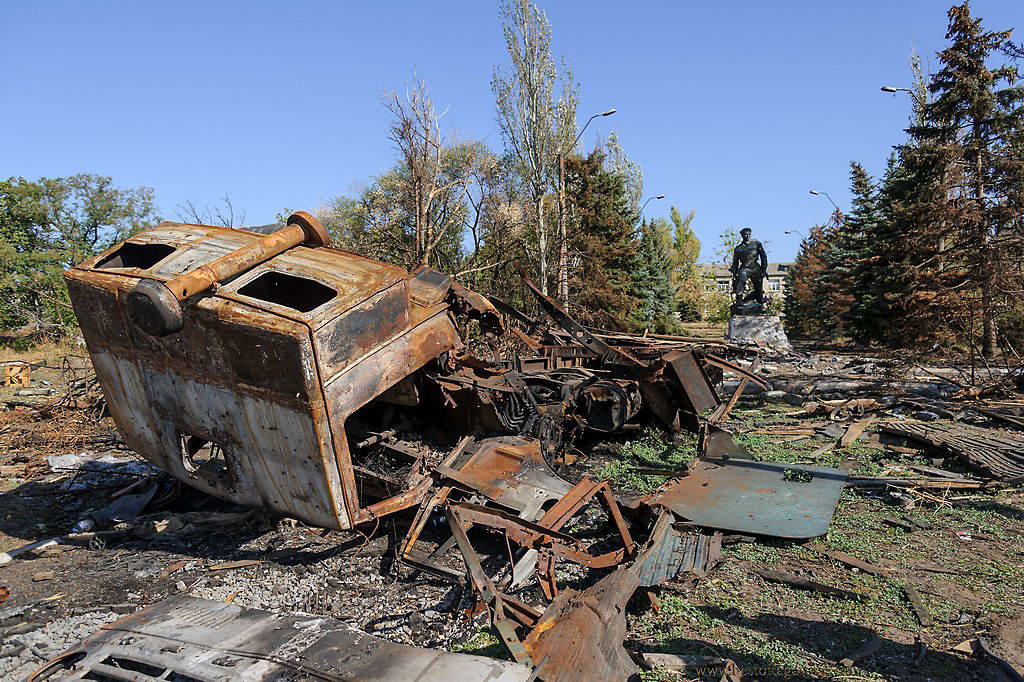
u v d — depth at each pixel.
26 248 37.72
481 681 3.12
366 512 5.48
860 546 5.92
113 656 3.57
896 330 22.78
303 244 6.20
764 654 4.08
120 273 5.87
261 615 3.93
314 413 4.98
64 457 9.52
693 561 5.32
